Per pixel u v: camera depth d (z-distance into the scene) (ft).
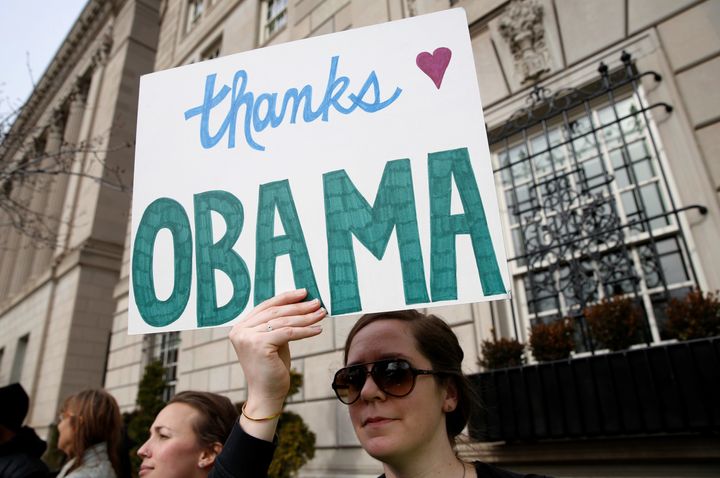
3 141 24.11
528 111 18.35
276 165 6.59
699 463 11.76
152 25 70.13
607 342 13.14
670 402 11.30
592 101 17.46
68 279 57.57
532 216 17.65
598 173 16.98
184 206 6.70
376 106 6.55
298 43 7.15
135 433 29.55
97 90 68.95
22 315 68.23
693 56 15.30
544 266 17.02
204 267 6.37
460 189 5.98
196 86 7.29
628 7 17.01
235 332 5.12
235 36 41.57
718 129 14.37
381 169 6.26
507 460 14.37
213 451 7.59
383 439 4.63
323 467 20.89
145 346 39.42
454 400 5.51
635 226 15.58
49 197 66.90
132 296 6.46
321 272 5.95
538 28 18.93
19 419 11.41
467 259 5.68
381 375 4.84
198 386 29.53
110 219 58.08
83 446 10.18
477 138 6.14
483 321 17.30
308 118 6.72
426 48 6.68
